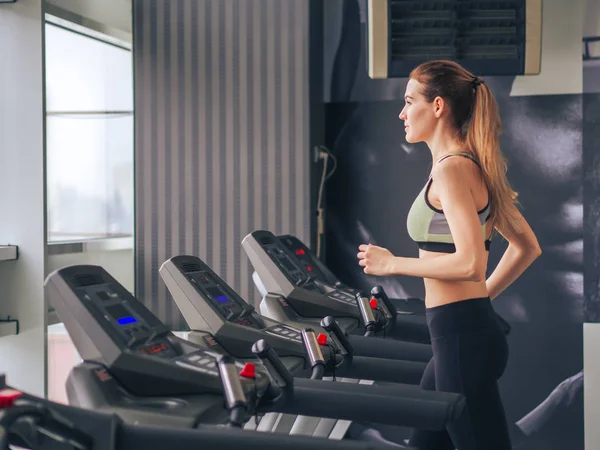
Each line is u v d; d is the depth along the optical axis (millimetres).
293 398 2072
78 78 4734
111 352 1990
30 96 3902
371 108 5023
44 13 3896
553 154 4820
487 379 2277
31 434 1639
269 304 3617
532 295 4879
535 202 4844
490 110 2402
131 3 4539
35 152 3914
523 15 4273
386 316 3723
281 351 2689
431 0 4266
